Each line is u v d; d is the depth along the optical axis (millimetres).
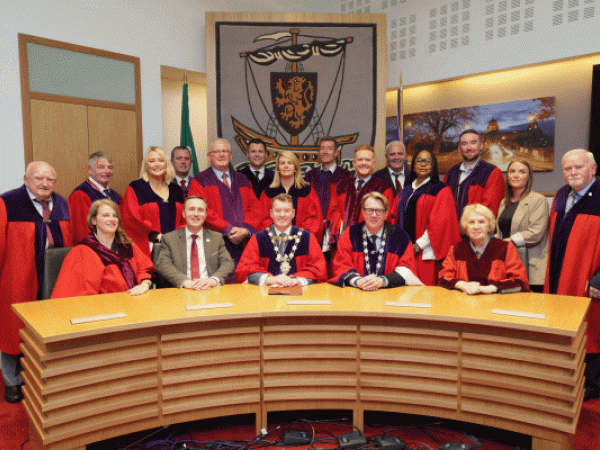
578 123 4844
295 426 2539
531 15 4832
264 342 2348
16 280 3057
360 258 3004
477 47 5273
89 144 4613
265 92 5254
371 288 2711
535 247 3455
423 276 3779
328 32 5266
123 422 2094
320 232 4055
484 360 2170
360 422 2406
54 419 1918
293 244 3127
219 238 3170
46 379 1913
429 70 5734
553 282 3131
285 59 5254
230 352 2312
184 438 2418
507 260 2732
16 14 4043
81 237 3799
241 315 2227
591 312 2914
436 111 5957
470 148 3891
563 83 4902
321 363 2387
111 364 2059
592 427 2451
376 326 2344
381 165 5324
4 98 4012
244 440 2383
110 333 2057
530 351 2062
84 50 4504
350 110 5312
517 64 4969
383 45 5277
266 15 5227
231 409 2336
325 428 2510
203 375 2260
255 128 5258
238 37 5199
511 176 3514
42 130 4266
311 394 2387
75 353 1964
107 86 4723
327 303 2412
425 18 5711
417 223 3830
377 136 5316
